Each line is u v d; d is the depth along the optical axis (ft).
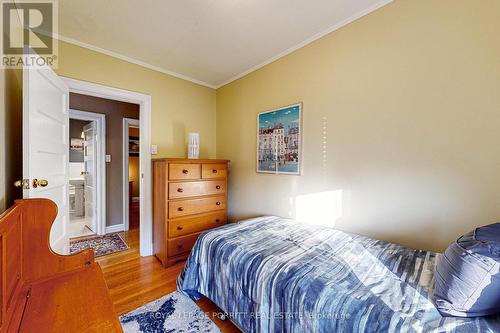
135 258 8.55
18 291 2.97
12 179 4.90
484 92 4.21
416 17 4.99
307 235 5.74
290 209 7.72
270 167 8.39
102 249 9.39
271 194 8.41
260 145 8.78
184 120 9.96
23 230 3.23
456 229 4.52
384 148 5.49
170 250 7.86
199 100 10.51
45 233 3.45
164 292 6.28
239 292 4.54
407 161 5.14
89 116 11.17
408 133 5.11
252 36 6.94
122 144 12.28
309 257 4.43
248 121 9.37
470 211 4.36
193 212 8.41
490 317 2.58
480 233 3.14
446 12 4.61
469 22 4.36
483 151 4.23
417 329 2.51
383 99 5.49
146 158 8.78
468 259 2.69
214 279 5.24
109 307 2.78
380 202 5.56
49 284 3.25
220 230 6.16
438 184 4.73
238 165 9.87
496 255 2.57
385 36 5.44
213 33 6.76
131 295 6.12
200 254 5.71
